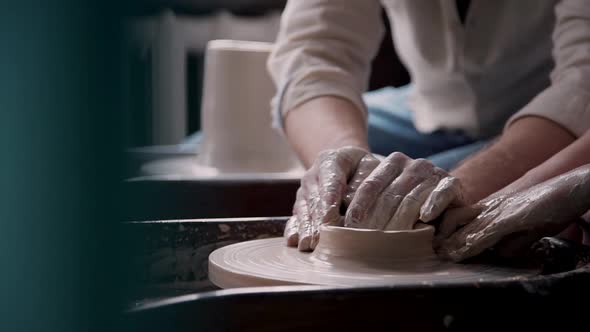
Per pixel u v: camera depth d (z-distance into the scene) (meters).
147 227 0.95
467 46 1.89
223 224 1.04
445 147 2.28
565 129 1.17
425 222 0.84
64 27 0.23
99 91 0.23
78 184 0.23
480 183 1.09
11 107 0.23
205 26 3.80
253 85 2.04
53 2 0.22
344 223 0.85
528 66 1.95
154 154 2.43
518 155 1.14
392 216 0.84
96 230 0.24
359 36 1.64
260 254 0.90
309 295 0.55
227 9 3.79
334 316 0.55
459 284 0.58
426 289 0.57
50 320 0.24
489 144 1.55
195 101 3.88
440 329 0.58
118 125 0.24
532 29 1.86
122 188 0.25
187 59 3.83
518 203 0.82
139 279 0.86
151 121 3.47
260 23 3.84
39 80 0.23
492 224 0.82
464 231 0.85
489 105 2.03
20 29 0.23
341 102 1.42
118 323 0.26
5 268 0.23
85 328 0.25
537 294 0.60
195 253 1.00
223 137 2.06
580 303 0.63
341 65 1.58
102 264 0.25
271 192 1.62
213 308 0.53
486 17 1.85
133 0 0.24
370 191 0.85
